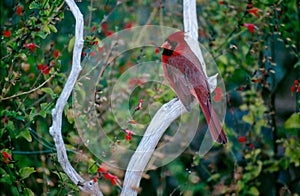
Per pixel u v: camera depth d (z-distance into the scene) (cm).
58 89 546
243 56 667
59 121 423
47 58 583
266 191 768
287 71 720
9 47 530
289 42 651
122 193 468
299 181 756
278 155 730
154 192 722
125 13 682
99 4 634
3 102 569
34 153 588
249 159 716
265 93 718
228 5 647
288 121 664
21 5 579
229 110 715
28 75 580
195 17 505
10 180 520
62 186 516
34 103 552
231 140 707
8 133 561
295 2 660
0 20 632
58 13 507
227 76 666
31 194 519
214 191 676
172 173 678
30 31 509
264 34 676
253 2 622
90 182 452
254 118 681
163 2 695
